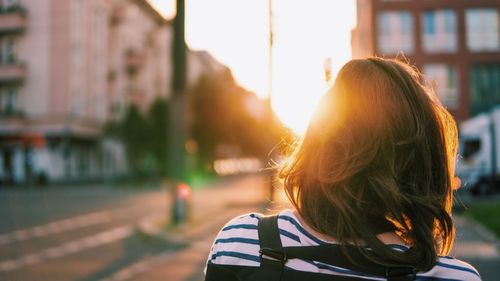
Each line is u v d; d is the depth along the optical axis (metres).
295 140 1.27
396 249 0.96
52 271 8.12
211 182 48.75
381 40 29.94
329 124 1.07
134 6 52.00
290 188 1.09
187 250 10.34
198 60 80.62
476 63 29.75
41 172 37.53
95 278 7.60
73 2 40.16
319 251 0.96
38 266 8.55
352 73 1.10
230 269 1.02
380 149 1.02
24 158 39.72
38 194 29.42
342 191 1.01
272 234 1.02
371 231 0.95
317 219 1.00
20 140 39.53
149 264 8.79
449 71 29.89
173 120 14.10
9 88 40.34
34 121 39.78
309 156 1.09
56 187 37.53
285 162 1.17
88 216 17.20
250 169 107.88
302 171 1.09
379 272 0.93
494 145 21.36
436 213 1.00
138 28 53.16
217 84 56.56
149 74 55.44
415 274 0.92
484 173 21.33
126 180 42.34
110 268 8.40
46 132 39.62
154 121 44.81
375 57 1.14
